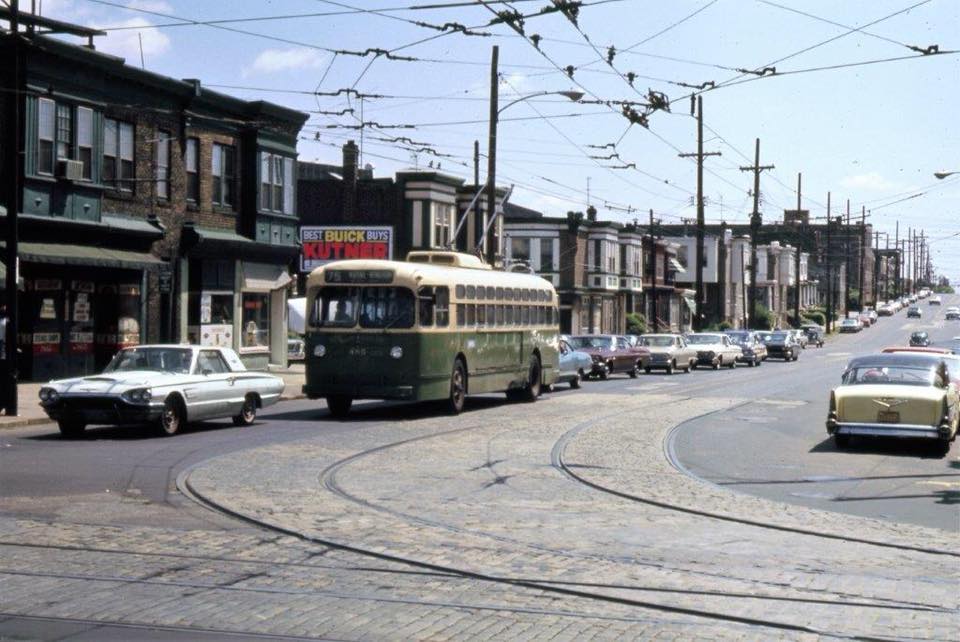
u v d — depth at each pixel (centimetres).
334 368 2600
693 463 1911
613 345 4712
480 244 3991
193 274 3988
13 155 2408
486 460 1839
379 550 1106
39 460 1756
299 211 6300
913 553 1149
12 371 2400
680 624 854
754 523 1306
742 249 11412
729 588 972
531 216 8119
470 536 1191
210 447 1952
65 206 3284
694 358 5628
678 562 1081
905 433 2067
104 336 3547
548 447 2028
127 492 1453
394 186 6184
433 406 3017
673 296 10506
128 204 3612
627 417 2695
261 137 4297
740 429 2528
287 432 2238
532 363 3222
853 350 9431
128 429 2284
